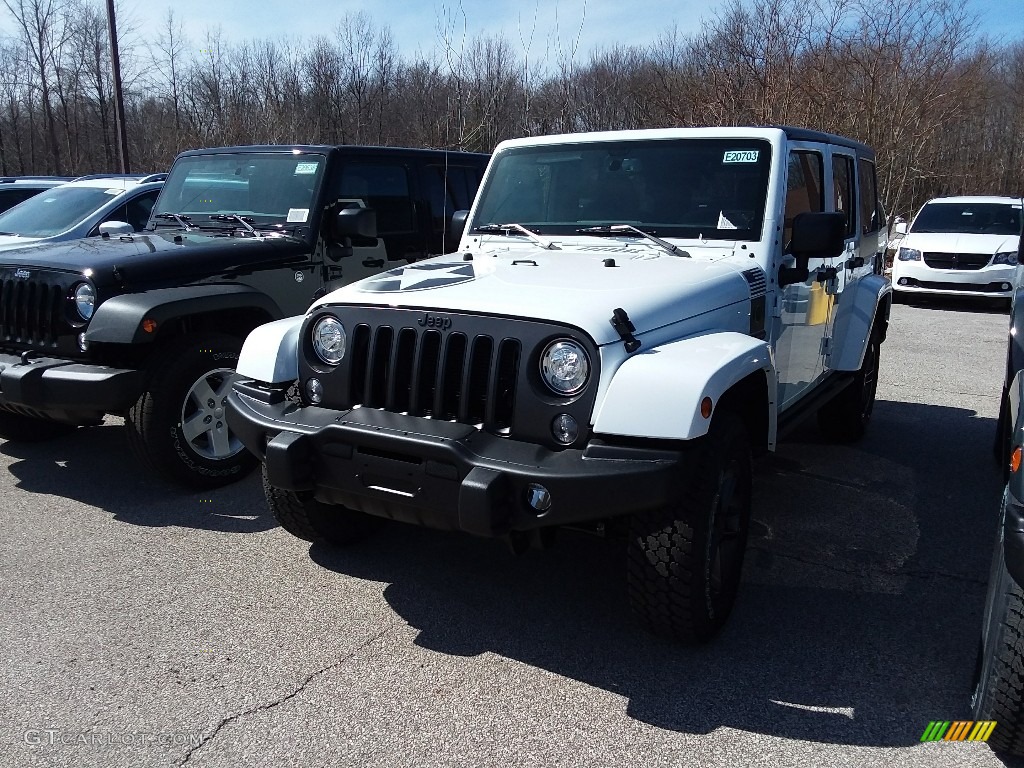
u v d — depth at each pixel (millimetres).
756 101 16422
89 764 2529
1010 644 2414
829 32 17812
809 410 4367
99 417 4598
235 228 5414
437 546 4086
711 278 3420
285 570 3820
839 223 3580
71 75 24766
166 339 4652
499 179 4543
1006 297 12305
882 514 4559
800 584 3738
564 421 2795
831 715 2805
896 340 10141
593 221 4203
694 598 2949
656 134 4168
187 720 2742
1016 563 2354
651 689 2945
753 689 2949
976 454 5637
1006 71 28281
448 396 2988
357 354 3150
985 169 27516
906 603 3572
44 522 4332
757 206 3854
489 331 2900
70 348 4465
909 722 2770
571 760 2574
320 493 3209
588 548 4086
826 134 4734
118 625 3326
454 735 2686
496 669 3062
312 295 5379
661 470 2650
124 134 16016
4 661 3068
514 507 2768
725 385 2816
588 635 3305
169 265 4641
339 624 3365
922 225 13477
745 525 3299
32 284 4551
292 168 5574
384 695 2895
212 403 4719
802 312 4332
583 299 2957
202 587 3650
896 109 18703
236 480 4891
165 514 4441
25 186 10719
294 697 2877
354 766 2535
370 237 5348
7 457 5379
